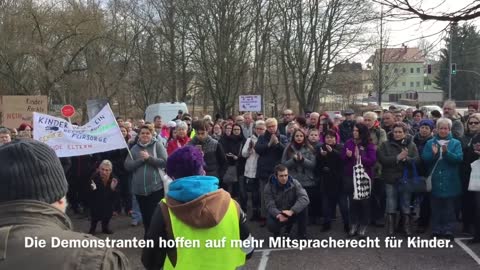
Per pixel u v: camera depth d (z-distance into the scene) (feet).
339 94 138.72
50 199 5.08
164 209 9.70
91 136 25.88
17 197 4.90
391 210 25.18
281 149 28.58
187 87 115.14
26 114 50.57
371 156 24.53
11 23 84.89
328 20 97.50
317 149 27.02
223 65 97.35
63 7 92.68
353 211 25.16
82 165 32.94
